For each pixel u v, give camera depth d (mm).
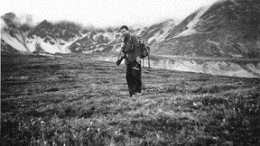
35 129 6184
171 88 16969
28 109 9492
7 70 38906
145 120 6730
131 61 10555
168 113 7211
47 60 63031
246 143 5188
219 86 15242
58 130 6105
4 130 6055
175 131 5930
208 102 8320
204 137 5391
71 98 13414
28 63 52125
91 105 9516
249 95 8859
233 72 169500
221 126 6086
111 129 6066
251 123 6168
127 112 7918
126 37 10492
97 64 58719
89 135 5676
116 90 18500
